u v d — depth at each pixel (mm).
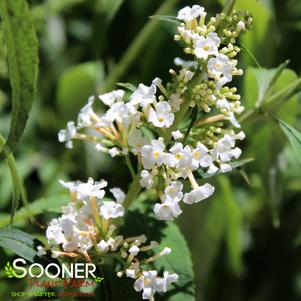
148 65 672
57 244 425
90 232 423
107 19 597
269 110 496
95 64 625
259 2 543
